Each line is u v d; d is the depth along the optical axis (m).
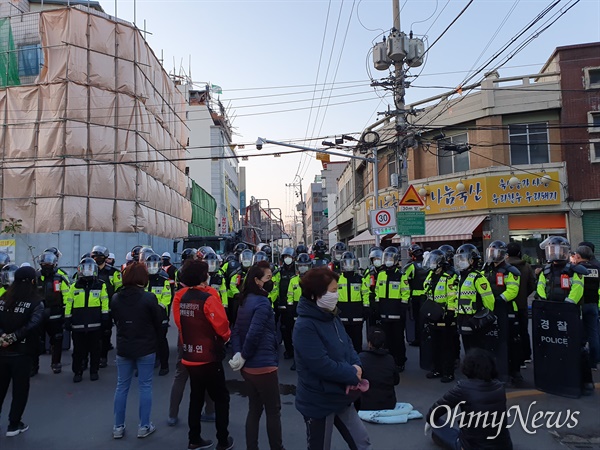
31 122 21.91
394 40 14.91
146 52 26.03
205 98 52.19
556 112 19.25
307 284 3.50
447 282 7.27
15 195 21.64
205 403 5.82
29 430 5.55
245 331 4.55
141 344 5.24
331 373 3.31
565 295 6.72
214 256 8.85
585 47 19.00
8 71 23.47
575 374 6.26
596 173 18.62
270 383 4.41
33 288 5.52
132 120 24.19
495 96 19.53
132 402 6.68
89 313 7.71
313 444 3.41
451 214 20.56
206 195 42.16
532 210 18.95
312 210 82.38
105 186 22.58
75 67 22.25
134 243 22.89
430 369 7.85
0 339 5.22
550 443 4.95
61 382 7.76
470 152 20.27
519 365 7.02
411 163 22.34
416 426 5.41
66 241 20.78
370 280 8.96
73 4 28.67
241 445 4.99
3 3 26.31
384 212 13.89
